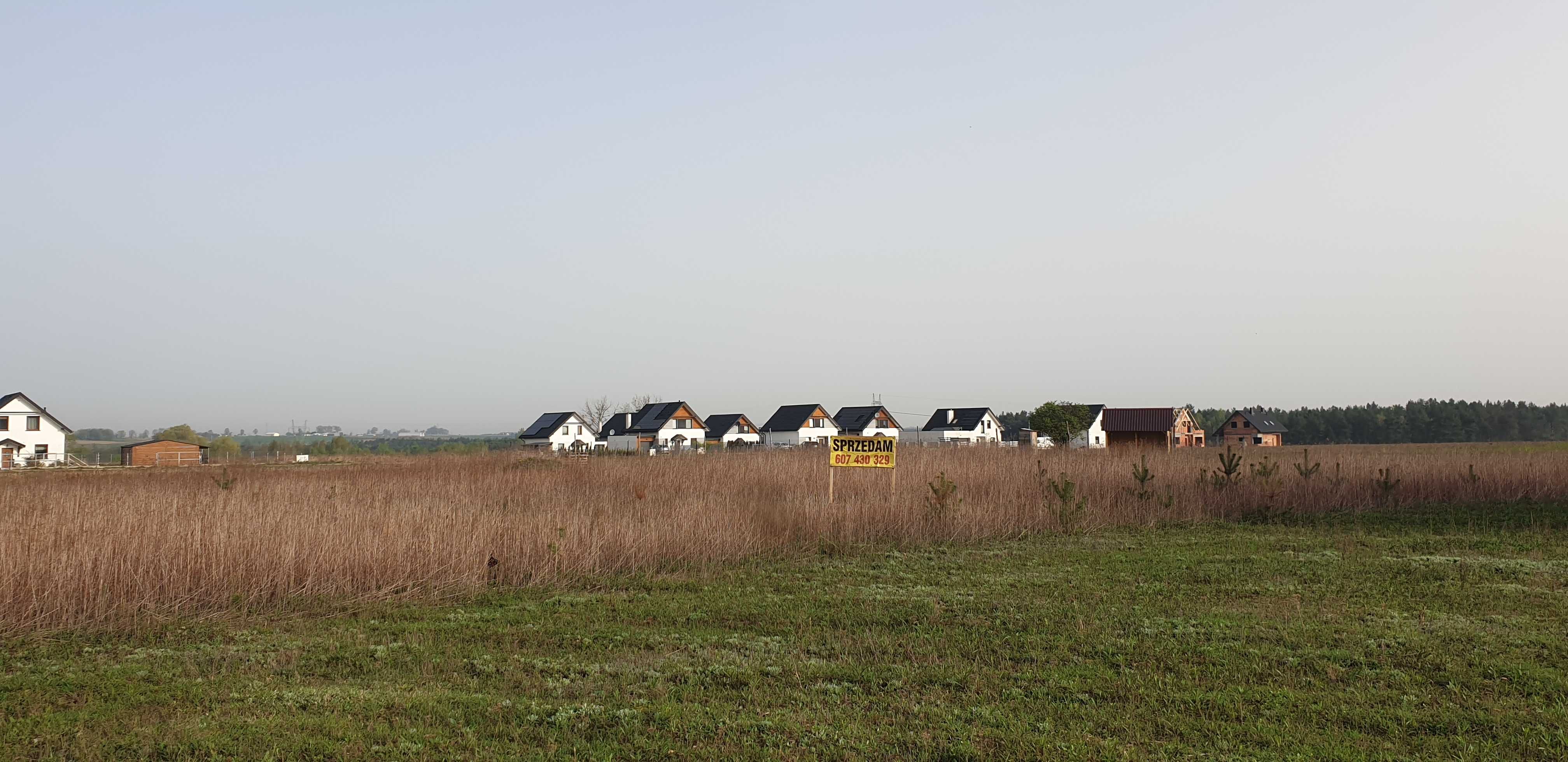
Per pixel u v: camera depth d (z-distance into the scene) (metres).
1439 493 20.66
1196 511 18.14
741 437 88.19
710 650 8.31
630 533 13.25
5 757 5.66
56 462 60.59
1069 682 7.02
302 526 12.01
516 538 12.69
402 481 24.11
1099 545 14.70
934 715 6.32
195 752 5.75
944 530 15.49
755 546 14.05
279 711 6.51
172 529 11.14
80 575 9.75
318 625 9.55
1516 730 5.85
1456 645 7.95
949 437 86.81
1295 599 10.09
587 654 8.23
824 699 6.77
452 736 6.01
